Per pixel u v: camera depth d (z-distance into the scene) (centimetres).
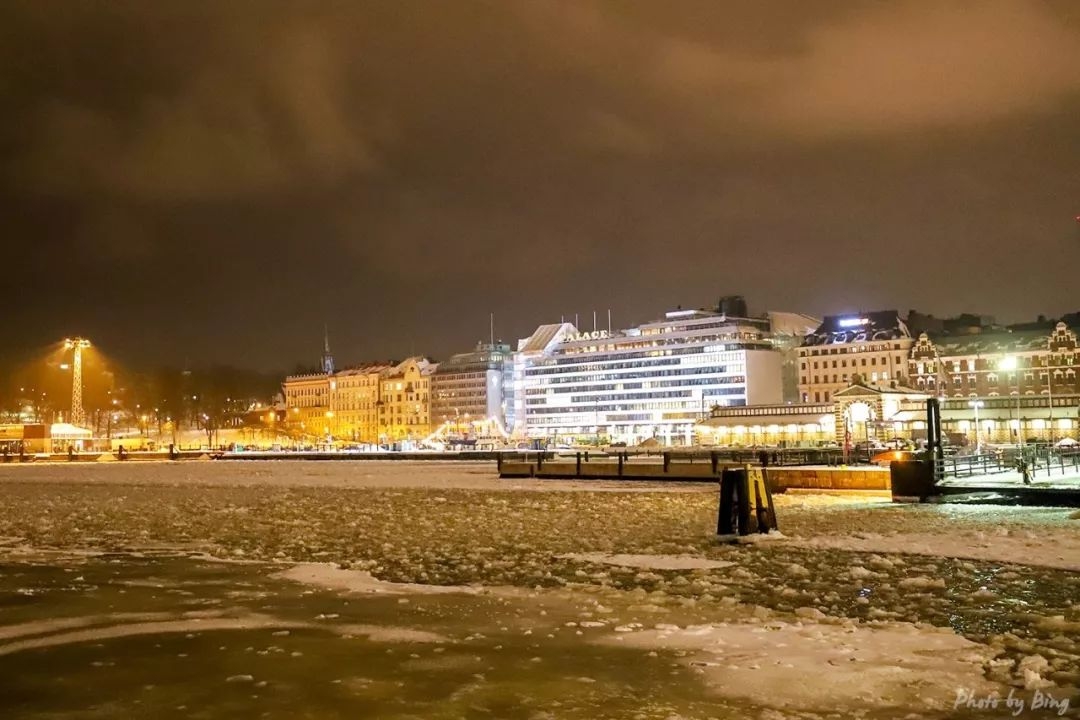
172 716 1634
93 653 2070
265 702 1702
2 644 2161
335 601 2666
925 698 1678
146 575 3212
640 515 5541
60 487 9275
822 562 3369
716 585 2905
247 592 2833
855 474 6969
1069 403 15288
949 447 9081
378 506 6438
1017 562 3275
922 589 2791
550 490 8181
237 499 7306
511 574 3203
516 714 1622
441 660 1975
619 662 1941
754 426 18975
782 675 1825
